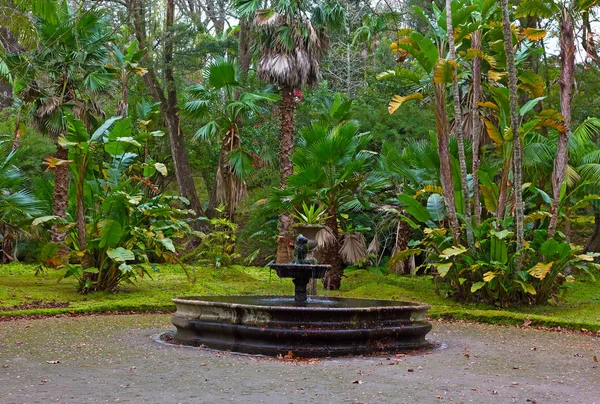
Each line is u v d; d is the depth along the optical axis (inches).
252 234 963.3
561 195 560.4
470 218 551.5
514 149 518.6
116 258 552.7
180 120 1018.7
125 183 575.8
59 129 670.5
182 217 1012.5
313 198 672.4
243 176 817.5
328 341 320.8
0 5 507.5
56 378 253.8
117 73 714.2
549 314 519.2
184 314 358.9
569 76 534.3
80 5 530.9
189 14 1022.4
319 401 222.2
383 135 883.4
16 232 650.2
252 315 330.3
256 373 270.4
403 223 757.3
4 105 1147.3
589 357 334.3
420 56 534.9
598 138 891.4
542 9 540.4
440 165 558.6
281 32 752.3
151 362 292.7
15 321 437.1
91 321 450.3
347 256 686.5
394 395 233.8
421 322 360.5
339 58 1139.9
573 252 534.3
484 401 227.9
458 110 542.6
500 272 536.4
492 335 419.8
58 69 630.5
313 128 678.5
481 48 613.0
